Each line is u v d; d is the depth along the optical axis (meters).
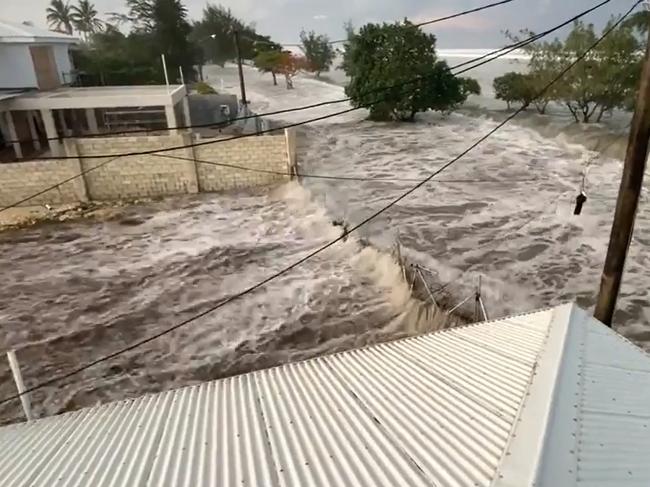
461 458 2.54
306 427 3.32
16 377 6.27
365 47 29.08
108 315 9.82
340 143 23.86
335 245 12.69
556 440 2.50
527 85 28.94
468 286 10.58
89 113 22.97
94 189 15.90
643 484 2.28
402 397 3.58
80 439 3.67
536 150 21.45
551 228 13.45
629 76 24.34
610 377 3.40
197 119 25.41
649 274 10.88
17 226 14.24
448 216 14.47
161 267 11.76
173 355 8.62
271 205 15.52
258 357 8.55
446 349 4.58
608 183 16.86
